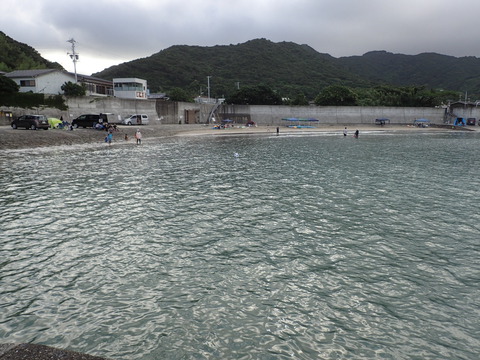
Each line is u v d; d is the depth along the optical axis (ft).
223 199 60.64
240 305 28.35
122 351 22.75
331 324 26.18
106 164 95.66
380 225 48.14
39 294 29.30
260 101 327.47
